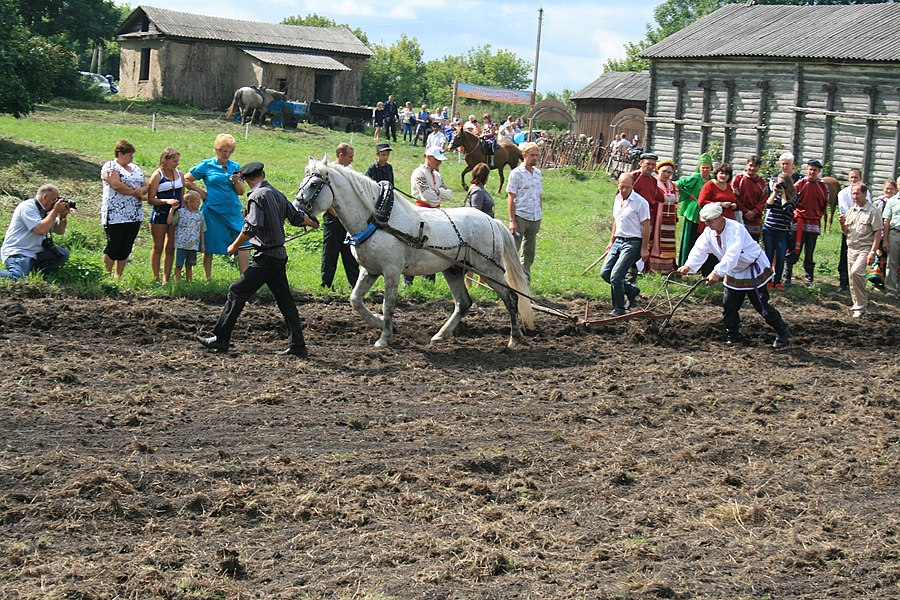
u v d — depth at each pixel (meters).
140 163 24.16
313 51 47.09
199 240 12.52
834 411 9.77
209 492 6.86
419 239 10.83
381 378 9.82
